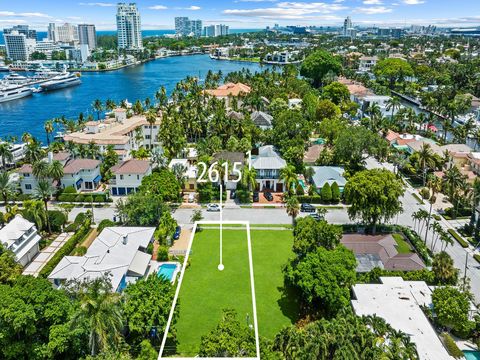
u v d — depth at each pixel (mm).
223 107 175250
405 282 63969
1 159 128125
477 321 56125
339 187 105750
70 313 51188
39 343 50531
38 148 114250
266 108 180375
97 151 122312
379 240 76062
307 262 61000
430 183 100062
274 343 48500
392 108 180250
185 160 120250
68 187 105875
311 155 125438
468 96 190625
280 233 87062
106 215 96375
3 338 48719
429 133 153625
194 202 103438
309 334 47562
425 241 81500
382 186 81625
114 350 47688
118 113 162375
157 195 90875
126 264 67188
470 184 94812
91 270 64188
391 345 46375
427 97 196125
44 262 77188
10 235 74750
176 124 142500
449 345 52125
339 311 54781
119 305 52250
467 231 87312
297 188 104812
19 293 50125
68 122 167875
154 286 55281
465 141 142375
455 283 65875
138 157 125000
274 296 65375
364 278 66812
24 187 106812
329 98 198875
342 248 64250
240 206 100812
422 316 55969
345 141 117125
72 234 87500
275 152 124125
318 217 93500
